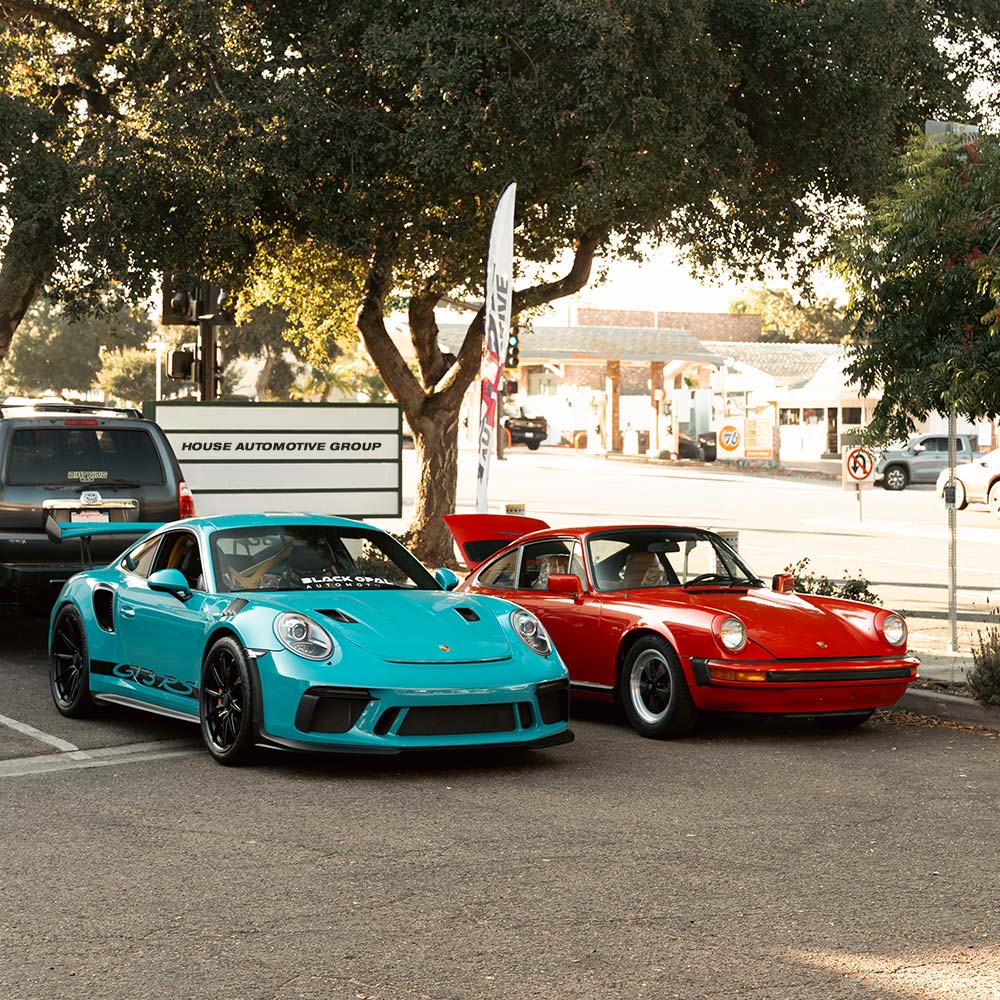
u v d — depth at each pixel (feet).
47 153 50.75
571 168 53.57
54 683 32.30
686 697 29.12
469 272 57.72
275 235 56.54
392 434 60.70
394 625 26.32
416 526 66.13
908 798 24.34
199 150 49.75
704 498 124.77
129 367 264.11
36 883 18.81
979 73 59.77
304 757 27.53
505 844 20.94
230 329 209.56
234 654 26.14
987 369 34.68
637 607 30.63
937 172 34.81
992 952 16.15
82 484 40.09
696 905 17.92
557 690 26.68
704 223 58.75
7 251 52.70
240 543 29.19
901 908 17.85
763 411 229.66
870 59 52.95
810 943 16.42
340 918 17.29
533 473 161.07
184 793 24.31
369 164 51.24
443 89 48.60
